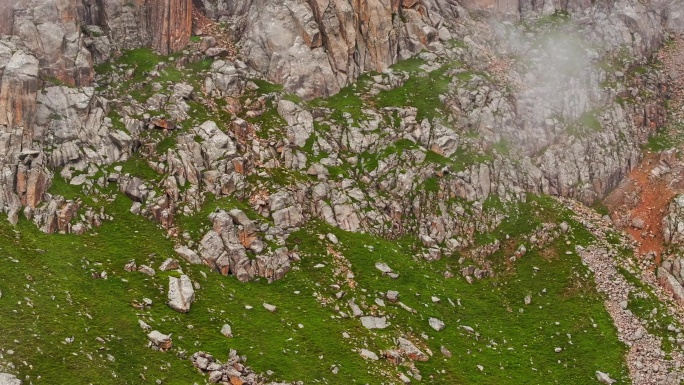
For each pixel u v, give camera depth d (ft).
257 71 341.00
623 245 324.19
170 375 216.54
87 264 244.83
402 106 337.93
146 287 244.01
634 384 265.95
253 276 269.23
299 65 338.95
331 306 263.49
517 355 269.85
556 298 296.51
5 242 240.53
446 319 275.80
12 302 220.64
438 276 294.87
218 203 280.51
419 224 309.42
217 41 348.59
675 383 268.41
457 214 315.17
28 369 203.21
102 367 211.20
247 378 223.92
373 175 314.35
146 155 286.66
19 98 272.92
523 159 344.28
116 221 265.54
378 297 272.51
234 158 293.23
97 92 298.76
